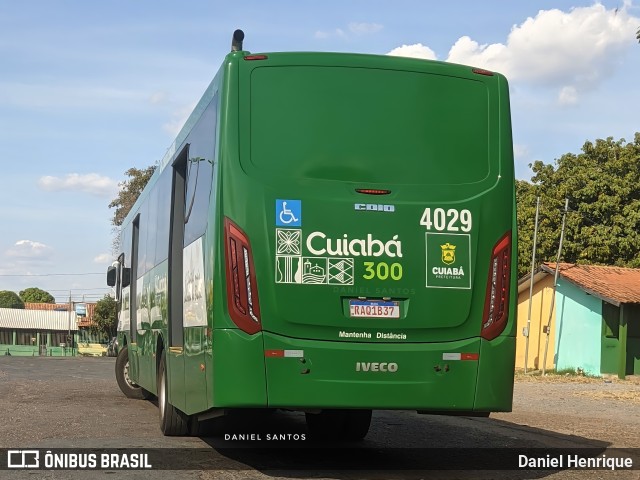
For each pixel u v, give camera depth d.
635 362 29.39
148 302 12.71
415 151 7.58
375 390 7.21
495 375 7.48
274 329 7.16
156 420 12.16
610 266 32.81
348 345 7.21
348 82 7.59
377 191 7.41
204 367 7.67
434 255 7.43
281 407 7.16
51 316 90.56
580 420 13.82
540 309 32.19
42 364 37.06
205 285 7.70
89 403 14.90
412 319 7.33
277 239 7.21
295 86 7.52
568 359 30.48
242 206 7.25
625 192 35.56
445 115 7.72
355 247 7.30
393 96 7.63
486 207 7.60
